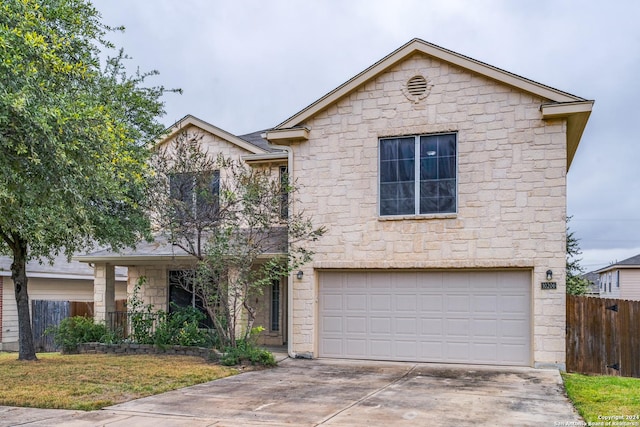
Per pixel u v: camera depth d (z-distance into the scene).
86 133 8.04
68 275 21.38
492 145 12.62
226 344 13.05
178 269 15.67
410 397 8.95
